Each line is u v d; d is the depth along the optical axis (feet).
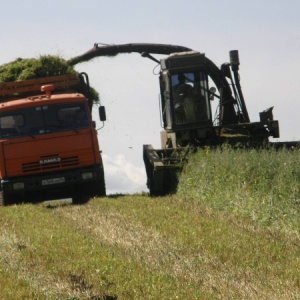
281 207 170.50
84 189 239.30
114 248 136.77
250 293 106.42
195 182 222.28
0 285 108.78
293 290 108.78
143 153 259.60
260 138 271.90
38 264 123.65
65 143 229.25
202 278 114.32
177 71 262.67
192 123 263.49
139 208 196.24
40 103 230.27
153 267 120.98
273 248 136.67
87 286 109.19
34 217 186.39
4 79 251.39
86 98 246.68
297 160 190.39
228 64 283.18
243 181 200.13
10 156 228.02
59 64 252.42
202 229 157.69
